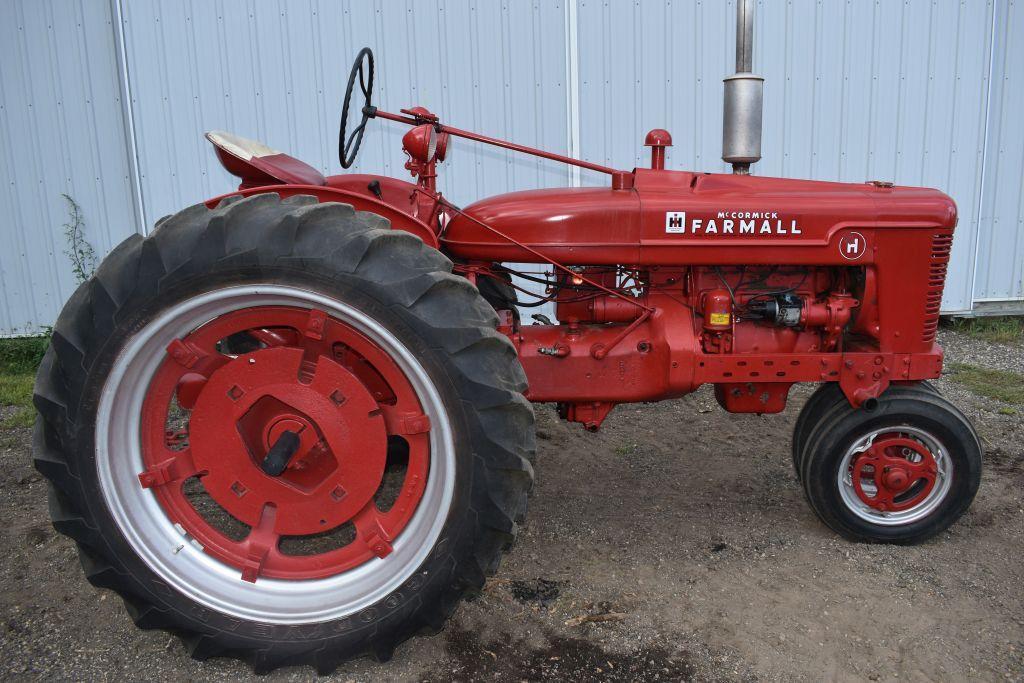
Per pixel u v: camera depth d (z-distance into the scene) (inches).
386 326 81.0
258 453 89.0
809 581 103.2
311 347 87.0
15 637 94.5
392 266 81.5
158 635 95.1
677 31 209.2
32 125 208.4
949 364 199.0
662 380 108.8
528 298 203.2
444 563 84.7
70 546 115.0
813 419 116.0
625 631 93.8
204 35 204.1
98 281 81.3
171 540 87.4
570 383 109.6
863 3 210.4
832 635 92.2
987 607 97.3
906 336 108.0
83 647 92.8
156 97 206.8
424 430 85.0
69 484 83.7
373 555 88.4
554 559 110.2
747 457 145.1
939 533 113.3
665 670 86.7
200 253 80.3
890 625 93.7
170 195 212.8
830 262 105.3
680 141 215.5
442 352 81.0
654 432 158.4
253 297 82.4
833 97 215.9
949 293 232.4
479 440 82.1
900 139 219.6
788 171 220.1
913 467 109.0
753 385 114.7
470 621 96.3
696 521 120.3
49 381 83.2
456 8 205.8
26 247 215.5
